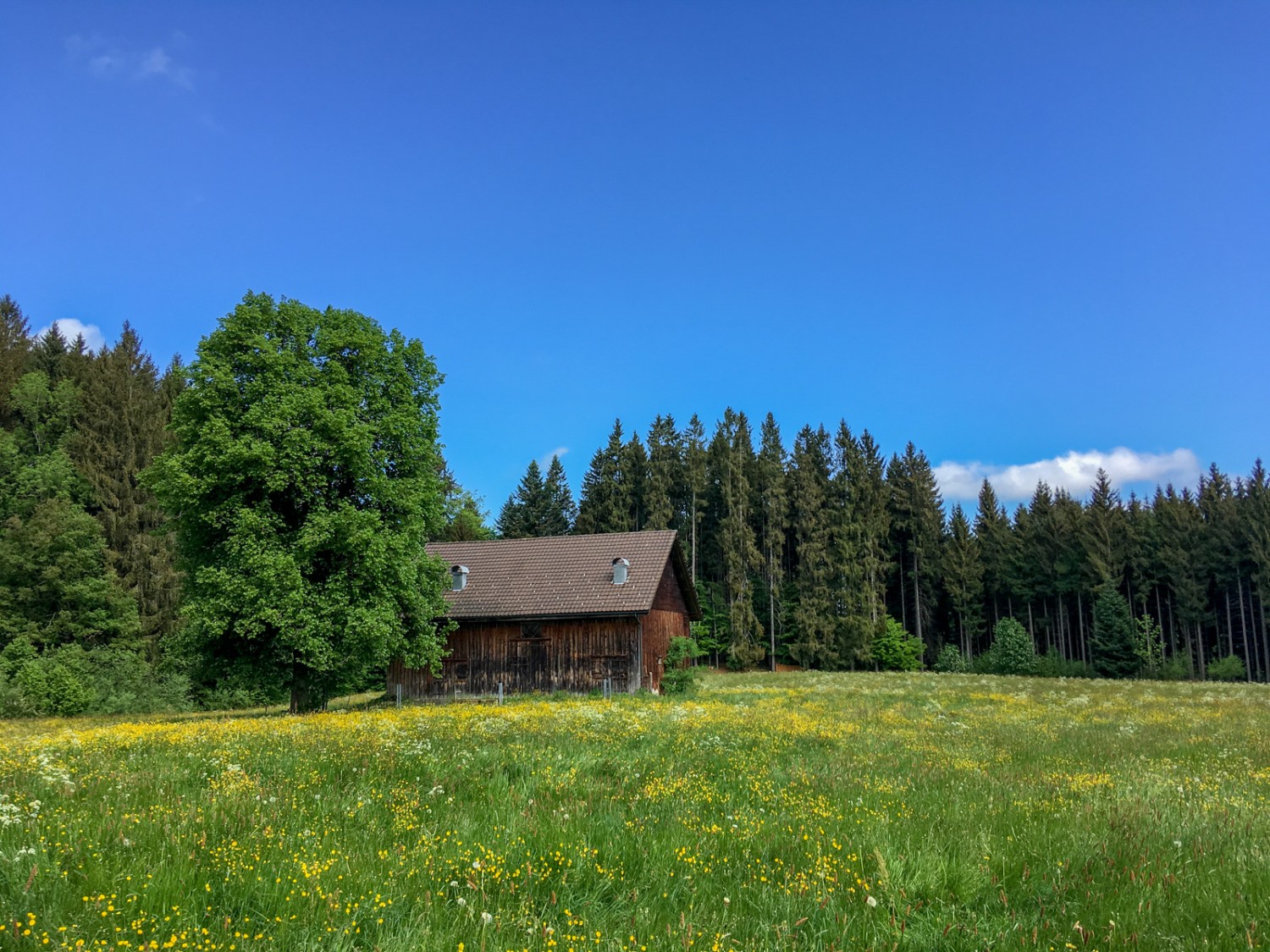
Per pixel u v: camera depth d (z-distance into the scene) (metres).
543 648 39.22
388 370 31.83
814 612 71.81
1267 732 18.89
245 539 27.14
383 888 5.50
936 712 24.64
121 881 5.30
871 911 5.55
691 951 4.79
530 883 5.82
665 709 23.47
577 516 88.94
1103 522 77.38
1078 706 28.94
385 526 29.55
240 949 4.48
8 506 47.16
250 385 28.53
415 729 15.08
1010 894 6.09
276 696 38.25
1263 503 70.56
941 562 82.69
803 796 9.41
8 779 9.66
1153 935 5.17
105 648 43.53
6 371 56.16
